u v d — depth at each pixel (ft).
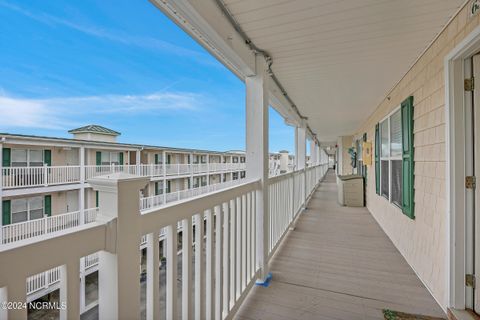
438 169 7.21
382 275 8.49
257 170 7.84
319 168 40.19
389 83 11.15
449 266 6.51
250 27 6.35
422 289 7.63
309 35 6.78
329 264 9.36
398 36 6.95
